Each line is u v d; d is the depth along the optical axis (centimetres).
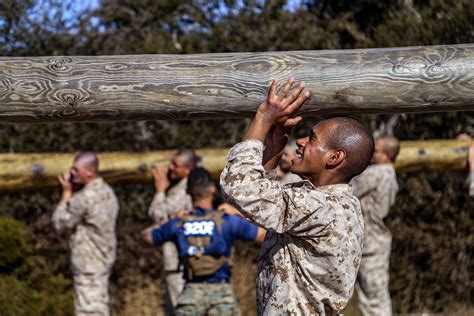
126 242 1185
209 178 745
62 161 942
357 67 475
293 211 418
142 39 1219
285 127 452
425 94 477
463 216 1210
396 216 1218
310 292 427
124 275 1182
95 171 923
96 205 913
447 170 1005
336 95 474
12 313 855
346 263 428
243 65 476
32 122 493
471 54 479
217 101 475
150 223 1196
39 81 480
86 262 915
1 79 481
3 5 1187
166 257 923
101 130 1202
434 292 1217
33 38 1191
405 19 1238
